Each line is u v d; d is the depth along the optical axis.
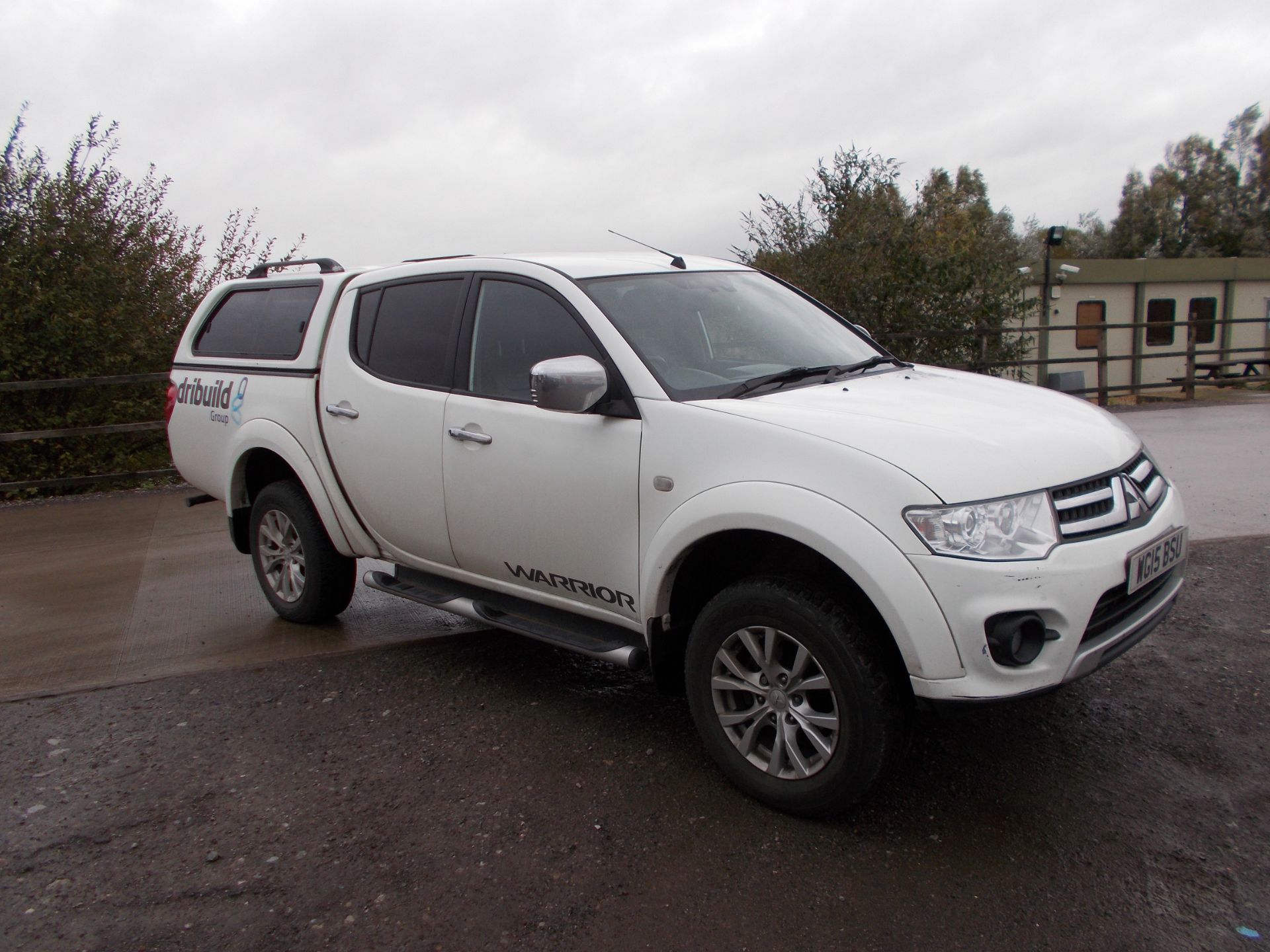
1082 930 2.47
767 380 3.46
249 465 5.17
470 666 4.49
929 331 12.86
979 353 13.22
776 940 2.49
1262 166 43.16
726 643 3.13
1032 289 20.11
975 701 2.64
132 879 2.88
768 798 3.08
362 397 4.33
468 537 3.95
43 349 10.45
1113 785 3.17
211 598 5.72
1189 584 5.09
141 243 11.91
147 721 3.99
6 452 10.62
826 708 3.05
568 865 2.86
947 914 2.56
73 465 10.76
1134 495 3.04
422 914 2.66
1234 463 8.44
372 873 2.86
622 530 3.36
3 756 3.71
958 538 2.64
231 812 3.24
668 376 3.37
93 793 3.41
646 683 4.23
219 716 4.02
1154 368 22.48
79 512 8.85
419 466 4.07
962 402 3.32
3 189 10.60
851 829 2.98
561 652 4.64
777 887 2.71
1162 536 3.03
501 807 3.21
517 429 3.65
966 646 2.63
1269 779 3.15
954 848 2.86
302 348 4.71
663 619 3.32
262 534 5.15
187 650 4.83
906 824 3.00
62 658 4.78
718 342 3.72
